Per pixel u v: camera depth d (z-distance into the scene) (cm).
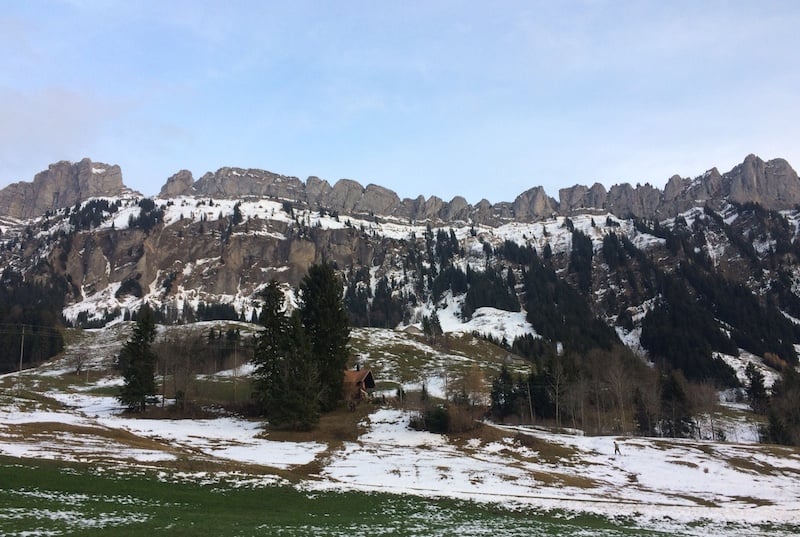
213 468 4394
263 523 2953
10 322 19188
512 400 12862
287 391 7819
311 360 8400
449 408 8069
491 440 7431
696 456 7169
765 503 5297
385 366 18612
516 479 5409
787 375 14762
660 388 12744
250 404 9231
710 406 13375
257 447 6406
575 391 11562
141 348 9525
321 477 4894
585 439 8069
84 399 11450
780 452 7575
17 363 16700
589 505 4303
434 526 3216
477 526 3281
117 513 2819
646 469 6569
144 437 6388
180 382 10569
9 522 2367
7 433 5134
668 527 3694
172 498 3394
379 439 7394
